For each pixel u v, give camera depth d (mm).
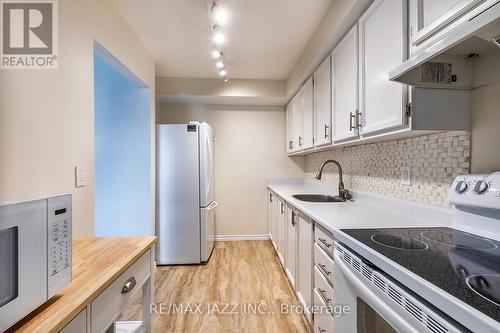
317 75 2264
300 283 1928
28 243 625
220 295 2182
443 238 993
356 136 1579
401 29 1099
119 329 1228
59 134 1280
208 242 3012
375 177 1848
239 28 2133
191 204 2893
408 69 896
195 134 2898
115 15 1868
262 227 3785
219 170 3732
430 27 910
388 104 1207
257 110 3758
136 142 2535
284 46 2461
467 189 1025
